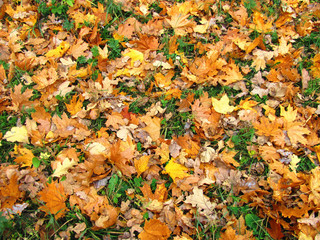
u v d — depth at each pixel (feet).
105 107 4.72
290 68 5.25
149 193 4.14
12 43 5.20
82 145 4.43
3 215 3.92
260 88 5.07
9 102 4.73
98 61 5.11
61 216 4.01
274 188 4.19
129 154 4.25
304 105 5.01
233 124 4.72
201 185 4.27
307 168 4.51
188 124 4.71
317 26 5.84
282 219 4.06
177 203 4.14
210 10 5.96
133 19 5.61
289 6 5.95
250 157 4.57
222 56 5.38
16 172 4.12
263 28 5.67
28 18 5.46
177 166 4.36
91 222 4.02
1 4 5.56
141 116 4.79
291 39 5.71
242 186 4.27
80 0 5.61
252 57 5.38
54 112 4.75
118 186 4.21
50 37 5.35
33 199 4.08
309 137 4.66
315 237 3.88
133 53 5.20
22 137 4.47
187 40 5.61
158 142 4.54
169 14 5.68
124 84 5.01
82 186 4.11
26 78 4.95
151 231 3.85
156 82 5.00
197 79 5.06
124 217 4.07
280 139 4.58
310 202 4.10
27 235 3.95
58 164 4.17
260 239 4.02
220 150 4.60
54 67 5.01
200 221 4.04
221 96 4.99
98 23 5.49
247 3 5.81
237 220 4.08
